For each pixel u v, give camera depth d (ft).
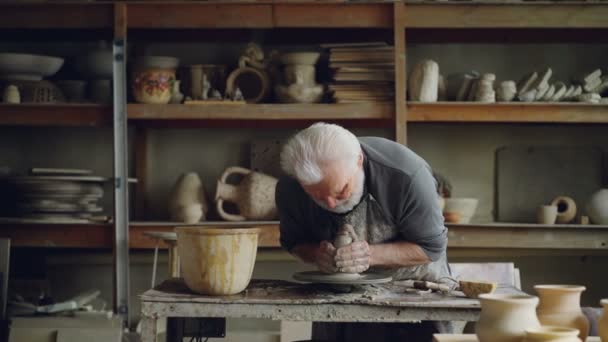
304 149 7.81
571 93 13.99
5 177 14.03
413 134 15.65
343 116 13.58
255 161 15.46
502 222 15.53
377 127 15.58
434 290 8.11
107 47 15.79
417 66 13.78
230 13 13.60
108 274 15.43
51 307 13.09
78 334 12.43
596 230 13.52
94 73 14.79
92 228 13.66
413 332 8.97
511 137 15.64
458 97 14.10
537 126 15.62
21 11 13.64
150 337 7.66
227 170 14.61
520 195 15.56
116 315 13.20
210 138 15.64
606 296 15.47
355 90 13.74
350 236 8.25
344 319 7.59
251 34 15.40
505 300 5.76
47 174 14.61
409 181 8.28
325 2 13.50
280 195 8.87
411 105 13.60
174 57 15.52
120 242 13.46
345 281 7.92
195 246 7.77
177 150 15.61
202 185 14.85
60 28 14.39
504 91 13.89
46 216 13.80
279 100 14.26
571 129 15.62
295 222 9.02
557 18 13.52
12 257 15.25
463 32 15.12
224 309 7.60
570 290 6.28
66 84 14.76
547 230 13.55
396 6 13.46
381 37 15.38
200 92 14.69
